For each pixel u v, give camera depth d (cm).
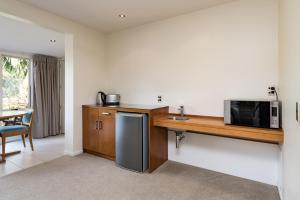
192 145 281
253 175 237
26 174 251
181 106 281
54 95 503
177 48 292
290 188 137
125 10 271
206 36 266
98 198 197
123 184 226
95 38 353
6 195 200
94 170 265
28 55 473
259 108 200
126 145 267
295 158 119
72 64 315
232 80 248
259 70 230
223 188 218
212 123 227
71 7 260
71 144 325
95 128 319
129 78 349
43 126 474
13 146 388
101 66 367
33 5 252
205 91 269
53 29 288
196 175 251
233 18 246
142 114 258
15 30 314
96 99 354
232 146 249
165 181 234
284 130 172
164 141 295
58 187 218
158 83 314
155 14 285
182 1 245
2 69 439
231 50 248
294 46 120
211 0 243
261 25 228
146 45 326
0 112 378
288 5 142
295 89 118
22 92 478
